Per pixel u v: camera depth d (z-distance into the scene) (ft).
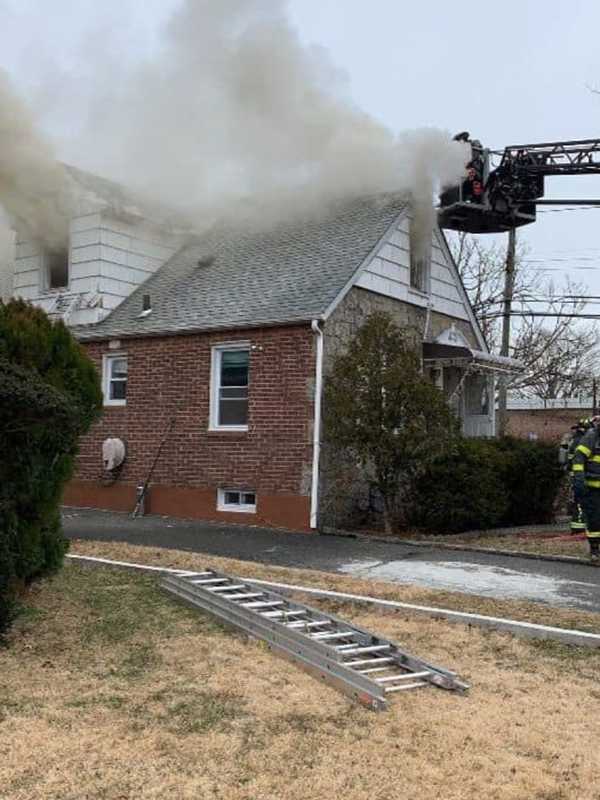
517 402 98.99
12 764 11.80
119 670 16.33
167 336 45.09
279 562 29.55
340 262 43.27
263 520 40.19
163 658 17.21
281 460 39.96
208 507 42.50
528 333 119.03
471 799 11.18
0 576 17.65
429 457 36.86
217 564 27.25
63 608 21.08
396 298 45.98
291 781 11.52
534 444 47.34
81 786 11.16
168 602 22.20
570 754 12.85
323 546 33.83
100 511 46.14
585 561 30.35
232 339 42.45
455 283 53.26
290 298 41.78
